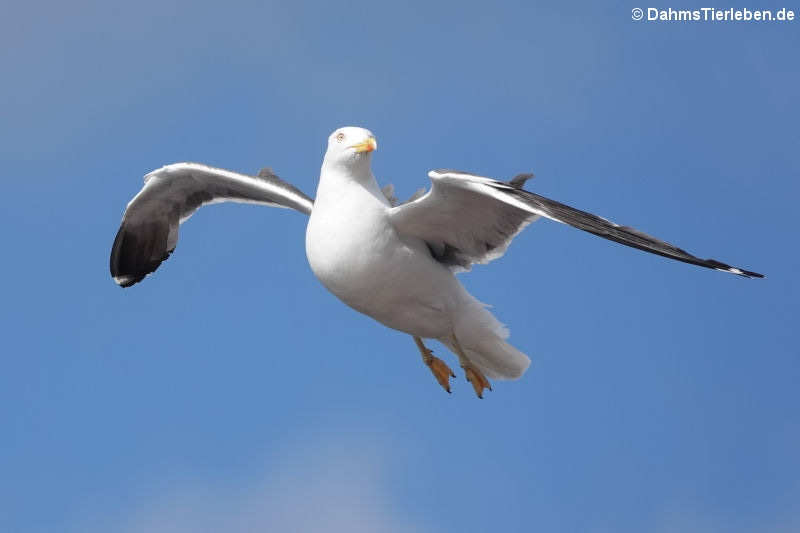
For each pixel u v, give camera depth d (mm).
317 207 13883
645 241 11750
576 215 12164
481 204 13477
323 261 13773
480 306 14594
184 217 17203
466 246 14289
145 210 17156
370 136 13641
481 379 14797
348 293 14031
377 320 14570
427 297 14195
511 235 14008
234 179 16109
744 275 11188
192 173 16422
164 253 17438
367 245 13633
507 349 14805
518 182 13109
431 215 13641
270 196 16016
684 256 11508
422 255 14031
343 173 13742
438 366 15250
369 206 13688
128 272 17609
